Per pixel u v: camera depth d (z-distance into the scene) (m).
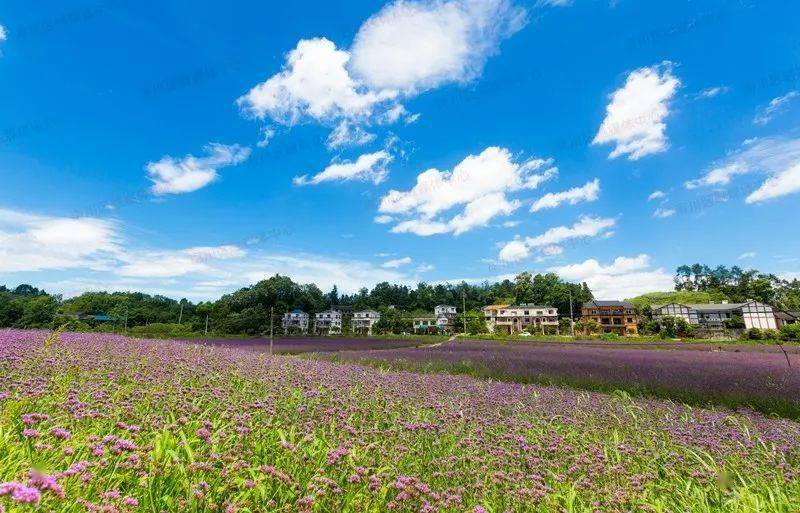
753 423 8.95
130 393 5.72
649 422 8.27
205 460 3.56
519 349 37.06
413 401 8.61
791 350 36.41
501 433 6.62
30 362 7.01
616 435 6.58
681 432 7.23
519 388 13.27
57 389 5.04
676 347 42.94
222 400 5.86
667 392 12.96
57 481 2.65
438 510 3.53
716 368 19.02
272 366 11.70
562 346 44.69
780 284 124.81
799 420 10.15
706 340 59.00
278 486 3.39
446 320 124.25
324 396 7.77
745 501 4.28
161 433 4.01
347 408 6.74
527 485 4.39
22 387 5.06
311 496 3.11
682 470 5.14
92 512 2.44
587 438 6.78
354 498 3.46
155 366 8.74
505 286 163.75
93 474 2.88
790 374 16.59
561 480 4.62
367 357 24.50
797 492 4.68
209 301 83.06
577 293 120.81
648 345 47.78
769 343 51.06
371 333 92.50
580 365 20.53
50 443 3.28
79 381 6.19
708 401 12.03
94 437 3.28
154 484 3.09
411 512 3.51
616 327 98.50
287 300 103.81
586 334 77.56
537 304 123.31
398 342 52.72
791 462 6.16
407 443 5.52
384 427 6.45
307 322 114.12
